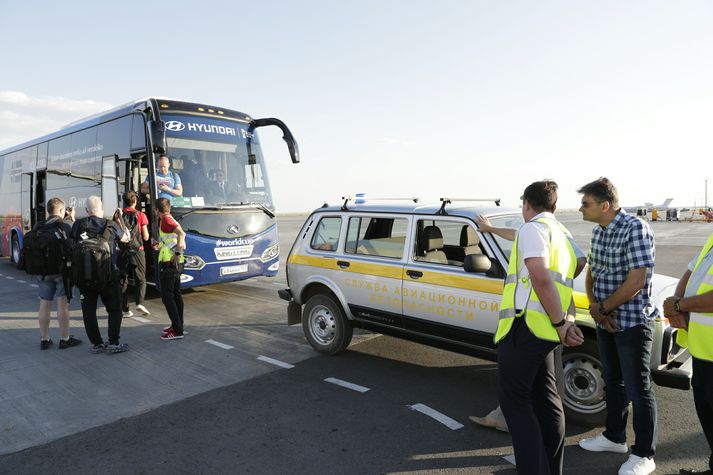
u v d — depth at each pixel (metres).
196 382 5.02
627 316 3.20
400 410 4.30
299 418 4.16
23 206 13.71
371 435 3.84
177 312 6.69
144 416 4.21
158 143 7.87
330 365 5.50
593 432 3.86
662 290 4.18
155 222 8.26
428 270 4.77
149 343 6.45
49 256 6.05
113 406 4.43
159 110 8.49
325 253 5.79
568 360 4.00
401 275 4.99
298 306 6.32
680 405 4.35
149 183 8.31
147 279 8.70
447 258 5.10
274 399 4.56
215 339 6.63
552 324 2.69
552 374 2.93
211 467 3.39
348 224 5.65
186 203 8.41
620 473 3.21
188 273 8.28
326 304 5.77
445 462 3.44
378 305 5.21
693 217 51.41
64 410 4.35
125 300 8.05
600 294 3.34
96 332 6.00
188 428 3.98
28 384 4.99
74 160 10.92
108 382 5.03
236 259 8.93
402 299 4.98
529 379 2.78
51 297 6.20
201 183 8.76
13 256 14.66
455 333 4.60
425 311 4.80
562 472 3.29
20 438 3.84
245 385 4.92
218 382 5.01
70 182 11.10
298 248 6.13
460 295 4.50
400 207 5.27
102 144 9.81
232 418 4.16
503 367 2.84
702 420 2.96
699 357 2.80
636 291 3.10
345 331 5.66
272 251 9.62
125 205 8.05
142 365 5.56
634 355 3.20
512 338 2.79
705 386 2.84
